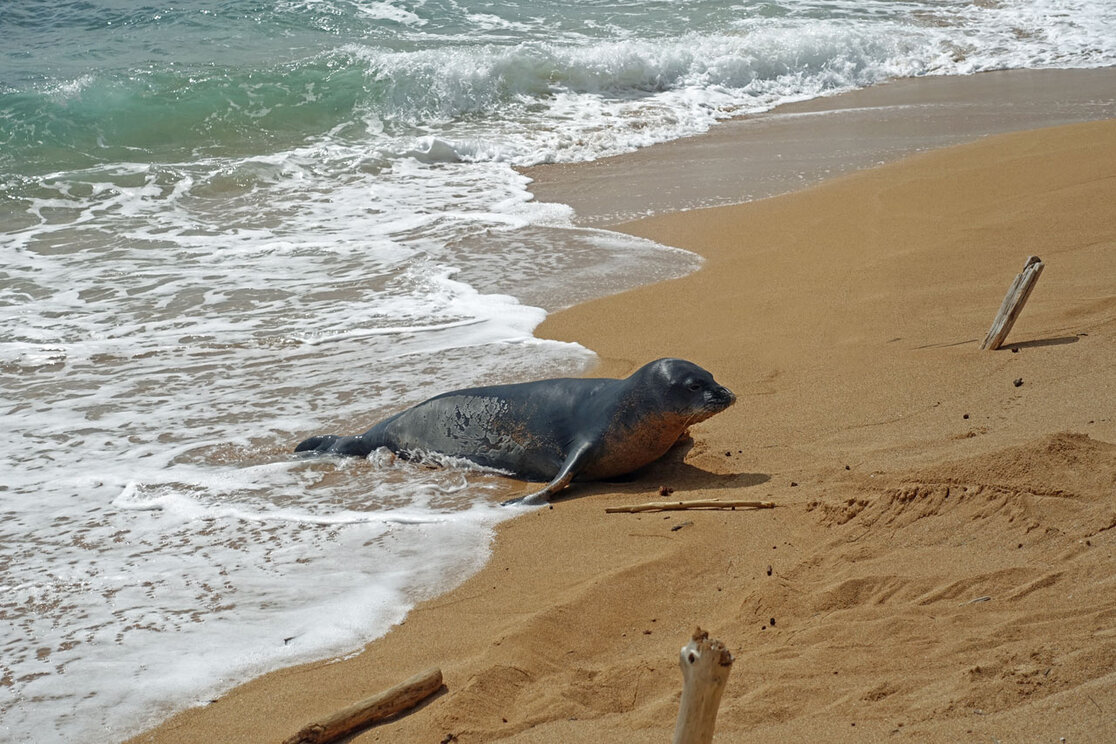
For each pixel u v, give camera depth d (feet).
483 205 44.06
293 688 14.87
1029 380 22.09
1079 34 72.90
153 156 51.21
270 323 32.01
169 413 26.02
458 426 22.97
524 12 76.33
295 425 25.11
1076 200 35.58
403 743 12.94
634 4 79.61
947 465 17.70
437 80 58.65
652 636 15.05
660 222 40.45
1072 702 11.25
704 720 8.55
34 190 46.03
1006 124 51.93
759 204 41.63
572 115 58.18
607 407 21.29
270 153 51.83
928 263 31.71
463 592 17.28
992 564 14.96
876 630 13.74
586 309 31.83
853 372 24.56
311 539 19.61
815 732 11.75
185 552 19.33
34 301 34.27
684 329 29.37
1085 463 16.75
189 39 66.85
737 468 20.74
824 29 70.33
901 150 48.14
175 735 14.06
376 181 48.11
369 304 33.27
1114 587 13.51
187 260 38.24
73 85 55.26
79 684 15.34
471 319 31.50
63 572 18.71
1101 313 25.48
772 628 14.43
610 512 19.60
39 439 24.67
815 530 17.29
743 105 61.16
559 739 12.52
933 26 75.56
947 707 11.69
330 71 58.90
